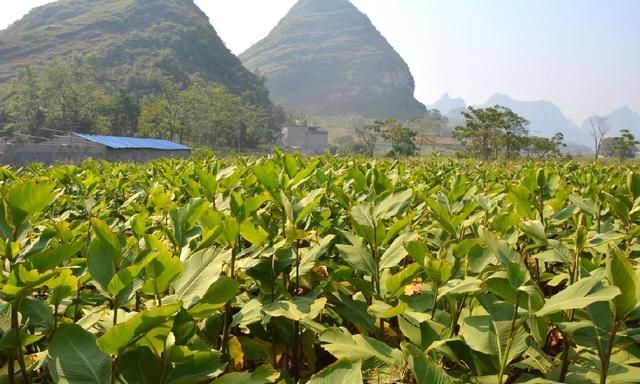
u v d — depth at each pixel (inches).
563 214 134.2
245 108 4623.5
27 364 82.0
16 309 68.6
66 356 64.1
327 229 132.4
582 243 97.8
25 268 69.0
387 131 3457.2
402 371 78.1
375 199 115.8
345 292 109.0
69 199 185.5
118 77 5654.5
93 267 70.6
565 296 67.3
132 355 65.2
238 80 7475.4
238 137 4259.4
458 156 2645.2
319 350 117.3
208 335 95.7
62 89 3678.6
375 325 102.0
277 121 6604.3
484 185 265.3
